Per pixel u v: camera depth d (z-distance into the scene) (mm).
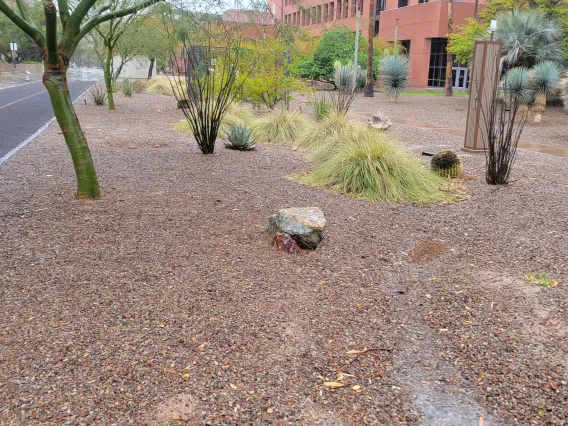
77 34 5828
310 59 35500
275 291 4062
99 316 3516
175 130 14047
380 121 12773
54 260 4391
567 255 4984
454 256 5102
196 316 3580
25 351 3086
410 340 3473
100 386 2795
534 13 22250
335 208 6582
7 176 7578
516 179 8555
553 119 19172
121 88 28438
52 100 5914
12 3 12672
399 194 7184
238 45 8789
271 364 3096
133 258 4500
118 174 7879
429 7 42062
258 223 5680
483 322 3691
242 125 12156
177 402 2707
